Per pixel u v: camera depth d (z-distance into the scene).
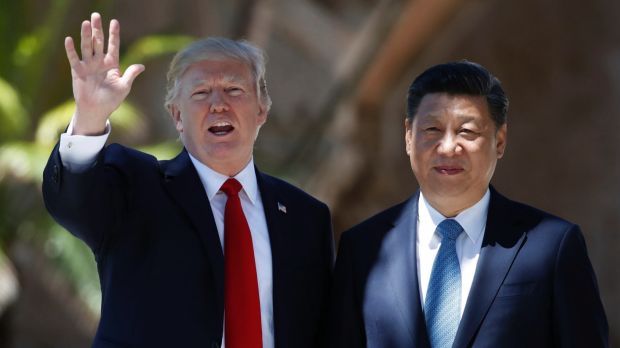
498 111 10.99
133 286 10.98
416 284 10.97
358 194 38.50
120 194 11.16
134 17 34.97
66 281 29.06
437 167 10.84
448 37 37.88
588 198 38.00
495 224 11.02
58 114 28.33
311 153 39.38
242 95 11.45
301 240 11.96
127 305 10.94
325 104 39.31
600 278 37.72
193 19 36.03
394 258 11.21
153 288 10.95
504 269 10.71
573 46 38.31
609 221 37.66
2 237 29.56
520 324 10.51
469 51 38.34
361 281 11.33
